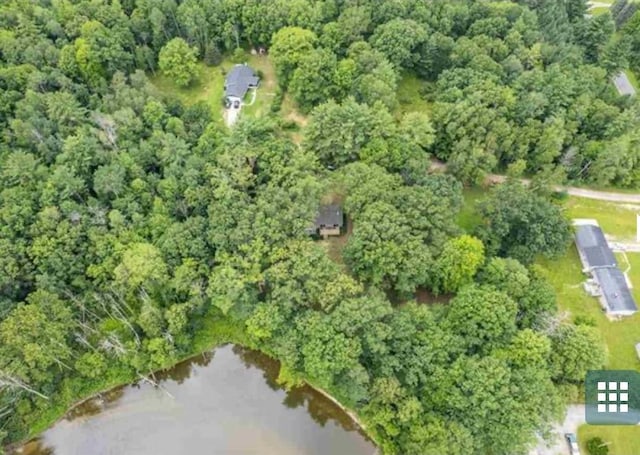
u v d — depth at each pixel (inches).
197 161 3009.4
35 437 2487.7
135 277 2541.8
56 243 2655.0
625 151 3120.1
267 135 3186.5
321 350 2295.8
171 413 2605.8
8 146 3139.8
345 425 2554.1
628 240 3139.8
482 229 2898.6
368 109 3179.1
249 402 2645.2
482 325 2386.8
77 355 2566.4
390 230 2593.5
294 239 2637.8
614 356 2662.4
